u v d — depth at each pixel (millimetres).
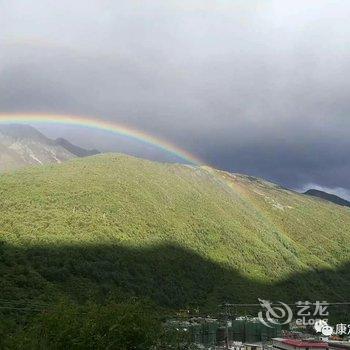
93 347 24203
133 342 25094
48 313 25859
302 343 52875
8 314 45656
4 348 21453
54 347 23984
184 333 29656
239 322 63875
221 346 54000
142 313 26078
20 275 66375
